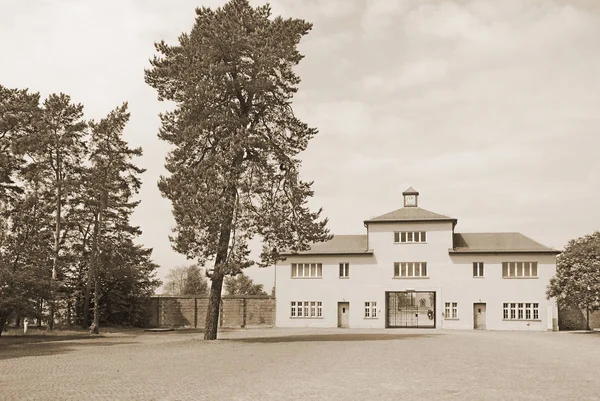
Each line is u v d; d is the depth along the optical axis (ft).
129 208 210.79
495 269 202.90
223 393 52.75
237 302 219.20
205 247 124.67
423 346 108.99
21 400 49.49
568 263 183.01
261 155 133.18
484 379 62.59
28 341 134.92
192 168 127.34
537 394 52.75
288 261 215.92
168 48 137.59
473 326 201.67
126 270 212.02
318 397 50.65
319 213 136.05
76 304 217.77
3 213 166.91
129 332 182.29
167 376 65.51
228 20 129.08
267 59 127.34
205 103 126.62
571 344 117.91
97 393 53.11
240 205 126.82
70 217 197.77
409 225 210.18
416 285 207.31
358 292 210.38
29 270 146.20
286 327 212.43
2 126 164.96
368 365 76.33
